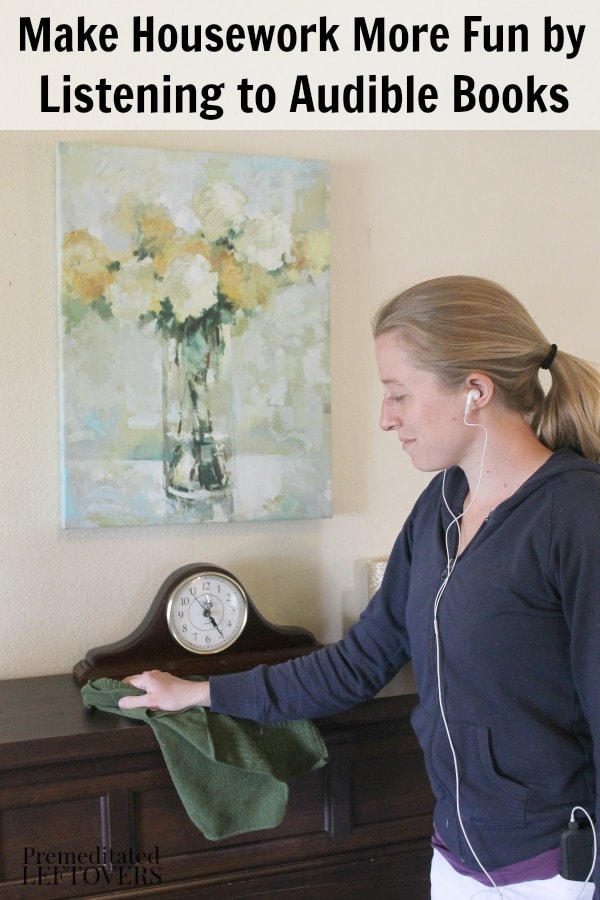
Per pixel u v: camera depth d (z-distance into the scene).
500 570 1.17
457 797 1.22
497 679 1.17
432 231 2.13
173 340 1.90
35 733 1.51
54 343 1.86
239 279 1.94
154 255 1.88
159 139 1.93
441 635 1.22
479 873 1.21
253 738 1.53
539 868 1.17
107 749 1.51
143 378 1.88
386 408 1.27
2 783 1.48
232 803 1.52
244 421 1.96
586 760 1.18
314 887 1.68
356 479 2.09
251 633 1.88
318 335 2.00
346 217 2.06
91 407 1.85
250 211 1.95
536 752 1.17
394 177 2.10
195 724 1.49
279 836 1.65
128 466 1.88
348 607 2.10
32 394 1.85
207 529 1.98
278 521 2.03
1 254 1.82
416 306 1.21
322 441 2.01
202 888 1.60
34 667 1.88
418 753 1.73
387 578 1.47
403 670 1.88
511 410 1.24
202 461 1.93
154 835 1.58
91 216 1.84
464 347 1.19
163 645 1.82
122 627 1.93
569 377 1.25
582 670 1.10
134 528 1.93
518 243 2.21
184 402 1.91
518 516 1.18
